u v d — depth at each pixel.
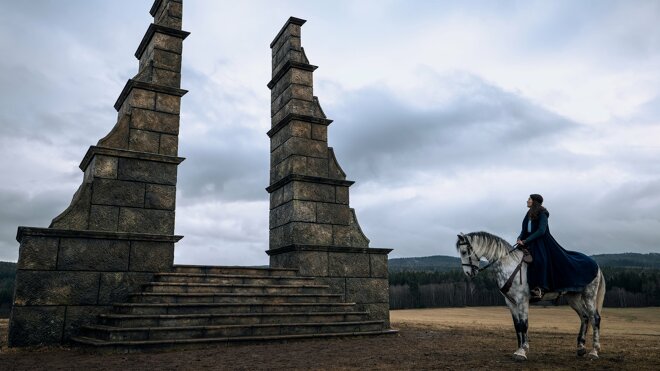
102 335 8.86
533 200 8.23
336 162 14.62
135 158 11.65
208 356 8.12
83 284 10.20
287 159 14.22
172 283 10.44
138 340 8.70
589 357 7.69
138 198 11.55
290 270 12.62
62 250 10.12
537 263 7.71
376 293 13.63
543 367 6.87
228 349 9.00
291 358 7.93
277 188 14.65
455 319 27.80
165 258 11.22
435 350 8.95
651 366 6.93
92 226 10.88
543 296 7.95
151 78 12.55
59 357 8.19
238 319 10.05
